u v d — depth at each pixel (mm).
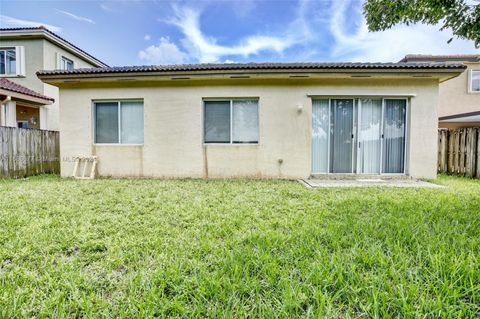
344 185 6102
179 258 2320
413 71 6500
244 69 6578
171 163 7371
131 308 1674
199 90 7227
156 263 2271
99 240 2762
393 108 7117
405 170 7125
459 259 2162
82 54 12914
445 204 4145
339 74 6676
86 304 1697
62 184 6172
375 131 7137
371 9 5496
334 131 7191
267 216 3654
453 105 13016
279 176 7191
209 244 2650
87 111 7461
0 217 3486
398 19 5355
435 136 6957
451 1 4715
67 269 2154
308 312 1597
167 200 4598
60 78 7016
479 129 7027
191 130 7293
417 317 1543
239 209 4023
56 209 3920
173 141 7340
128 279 2023
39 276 2068
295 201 4520
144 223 3350
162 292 1841
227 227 3178
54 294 1818
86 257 2404
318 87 7043
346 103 7145
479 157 7023
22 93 9508
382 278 1933
